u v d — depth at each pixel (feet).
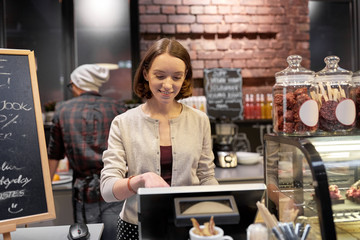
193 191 3.10
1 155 3.57
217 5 12.21
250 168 10.07
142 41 12.07
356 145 3.76
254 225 3.05
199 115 5.11
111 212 7.79
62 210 8.85
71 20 12.24
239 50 12.37
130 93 12.75
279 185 4.09
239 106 11.83
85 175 7.95
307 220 3.47
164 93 4.26
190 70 4.84
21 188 3.58
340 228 3.66
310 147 3.45
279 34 12.49
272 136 4.24
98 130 7.97
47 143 11.03
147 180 3.75
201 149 5.03
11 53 3.85
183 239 3.10
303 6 12.54
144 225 3.09
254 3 12.34
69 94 12.21
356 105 4.27
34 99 3.86
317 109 3.92
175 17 12.03
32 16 13.03
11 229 3.44
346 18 13.25
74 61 12.31
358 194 3.69
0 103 3.69
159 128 4.80
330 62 4.20
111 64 12.69
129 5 12.48
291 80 4.00
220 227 3.11
